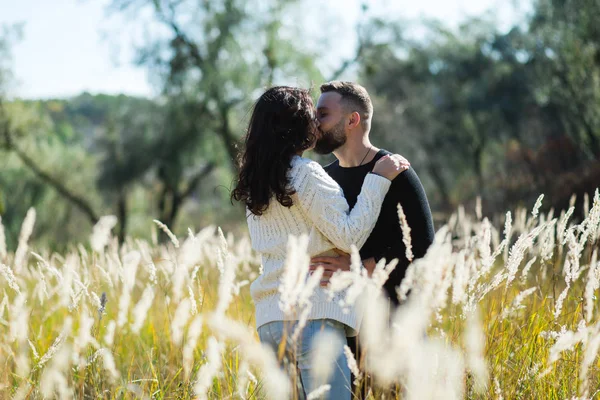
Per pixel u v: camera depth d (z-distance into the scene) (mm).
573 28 13414
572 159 14445
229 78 20891
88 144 27672
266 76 21375
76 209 27469
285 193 2418
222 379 2832
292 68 21484
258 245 2551
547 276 3342
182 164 22766
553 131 22141
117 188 23766
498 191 15148
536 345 2717
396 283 2762
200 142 22469
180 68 21422
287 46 21547
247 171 2512
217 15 21172
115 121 23797
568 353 2629
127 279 2527
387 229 2830
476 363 2203
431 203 27766
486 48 28578
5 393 2555
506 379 2566
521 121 26266
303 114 2506
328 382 2295
